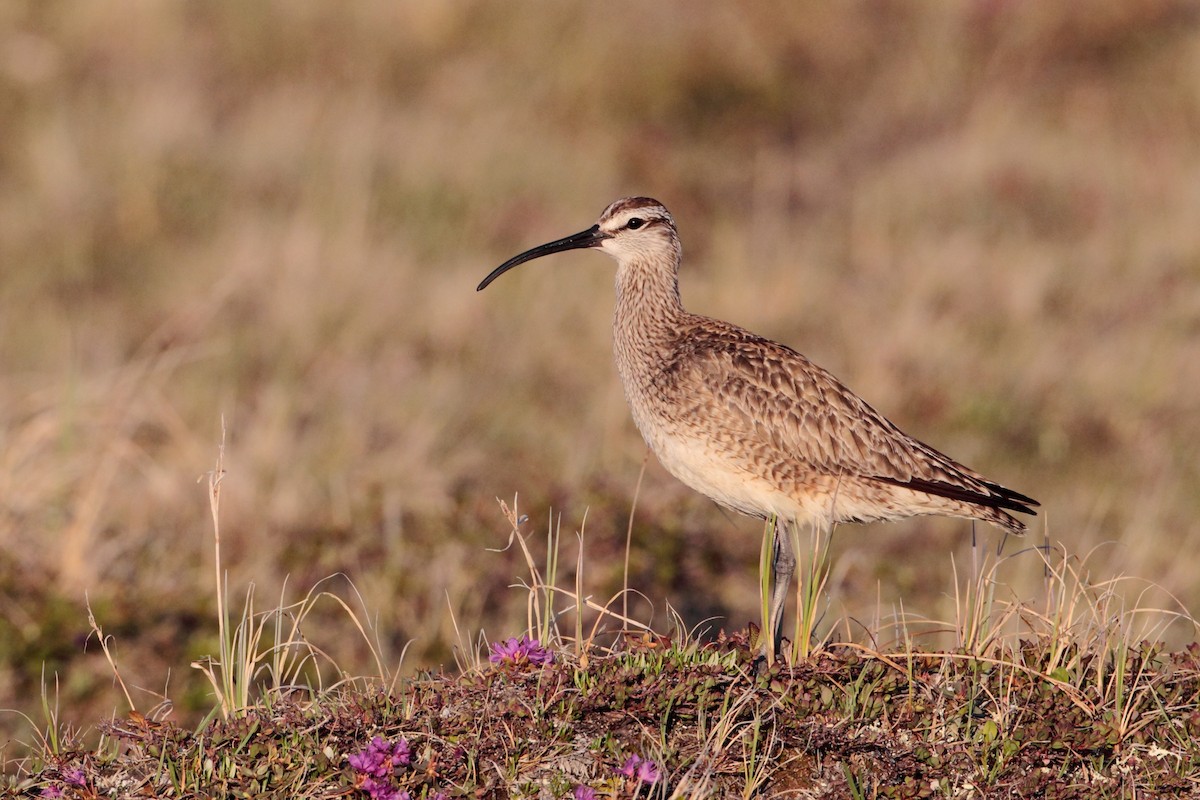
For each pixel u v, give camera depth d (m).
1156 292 33.00
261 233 34.22
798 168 41.38
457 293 32.06
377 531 22.42
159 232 35.03
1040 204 37.78
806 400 16.08
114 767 12.29
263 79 42.50
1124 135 42.47
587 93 43.50
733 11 45.75
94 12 42.16
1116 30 46.03
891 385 28.55
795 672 12.85
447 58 44.28
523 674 12.77
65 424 23.02
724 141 42.91
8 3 41.69
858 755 12.23
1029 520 23.98
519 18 45.09
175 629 20.11
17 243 33.88
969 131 42.25
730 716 12.24
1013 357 29.61
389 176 37.34
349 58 43.44
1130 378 29.06
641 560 21.78
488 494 23.75
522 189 37.88
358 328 30.55
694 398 16.28
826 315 31.94
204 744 12.26
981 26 46.28
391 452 24.97
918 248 35.19
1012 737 12.30
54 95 39.53
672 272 17.69
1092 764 12.25
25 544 21.06
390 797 11.55
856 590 21.62
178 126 38.06
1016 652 13.20
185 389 28.03
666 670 12.76
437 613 20.48
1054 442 27.20
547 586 13.84
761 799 11.84
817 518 16.38
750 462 16.22
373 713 12.39
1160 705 12.59
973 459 26.72
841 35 45.84
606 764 11.98
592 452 25.92
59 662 19.23
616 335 17.86
